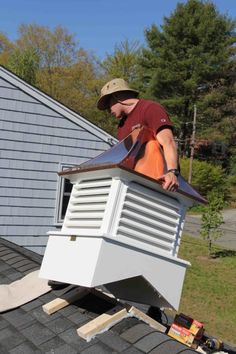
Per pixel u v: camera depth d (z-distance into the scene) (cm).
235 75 3938
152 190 267
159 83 3891
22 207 1085
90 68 3994
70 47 3984
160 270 265
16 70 3400
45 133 1099
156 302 300
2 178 1059
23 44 3944
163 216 271
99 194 270
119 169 254
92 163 280
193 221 2427
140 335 265
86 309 309
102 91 308
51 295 343
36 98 1079
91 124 1149
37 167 1096
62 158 1124
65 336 281
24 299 340
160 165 267
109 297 314
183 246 1684
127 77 4150
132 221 260
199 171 3238
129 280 305
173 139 273
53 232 283
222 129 3838
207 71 3838
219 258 1539
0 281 409
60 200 1126
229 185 3547
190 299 1114
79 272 253
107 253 248
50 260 279
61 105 1109
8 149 1061
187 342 287
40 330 295
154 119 277
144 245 261
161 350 247
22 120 1070
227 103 3866
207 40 3894
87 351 259
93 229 265
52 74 3909
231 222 2562
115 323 280
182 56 3931
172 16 3934
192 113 3878
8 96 1049
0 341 292
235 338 910
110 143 1175
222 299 1131
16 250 537
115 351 255
